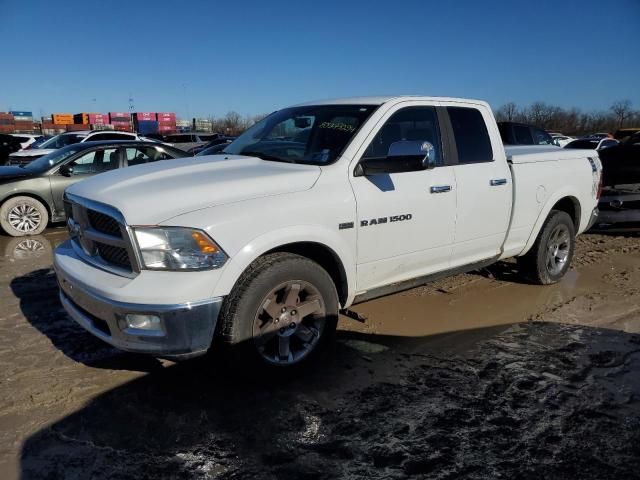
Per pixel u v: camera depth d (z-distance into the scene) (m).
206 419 3.15
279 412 3.23
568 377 3.73
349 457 2.81
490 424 3.13
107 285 3.06
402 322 4.73
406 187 4.05
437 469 2.72
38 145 19.48
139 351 3.05
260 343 3.36
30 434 2.97
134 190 3.27
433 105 4.50
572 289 5.78
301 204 3.44
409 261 4.20
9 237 8.59
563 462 2.79
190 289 2.99
